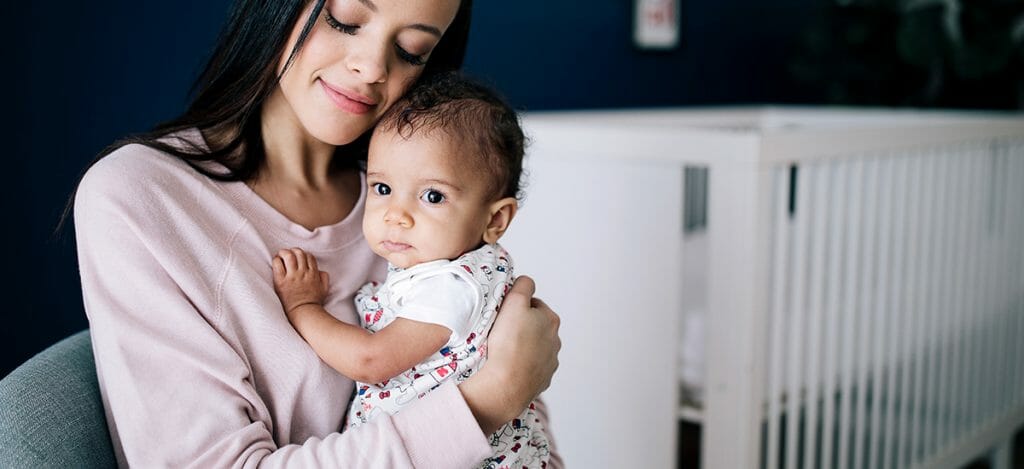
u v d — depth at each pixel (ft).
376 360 2.82
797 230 5.57
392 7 2.85
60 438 2.74
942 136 6.53
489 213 3.20
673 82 10.56
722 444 5.44
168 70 6.33
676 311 5.62
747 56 11.64
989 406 7.92
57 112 5.83
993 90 10.11
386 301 3.07
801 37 11.77
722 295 5.30
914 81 10.57
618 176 5.76
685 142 5.35
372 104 3.00
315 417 2.95
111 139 6.10
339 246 3.19
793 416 5.81
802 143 5.35
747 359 5.25
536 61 8.86
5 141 5.63
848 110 10.19
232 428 2.66
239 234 2.92
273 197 3.14
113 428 2.93
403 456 2.59
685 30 10.57
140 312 2.67
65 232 5.99
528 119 7.01
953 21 9.55
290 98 3.00
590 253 6.01
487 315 3.02
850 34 10.32
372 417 2.99
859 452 6.48
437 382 2.95
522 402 2.85
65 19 5.79
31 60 5.68
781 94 12.30
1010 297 8.00
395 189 3.05
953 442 7.36
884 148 5.99
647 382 5.86
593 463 6.26
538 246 6.29
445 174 3.00
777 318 5.53
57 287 6.02
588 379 6.17
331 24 2.86
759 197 5.11
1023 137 7.57
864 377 6.31
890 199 6.19
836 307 5.99
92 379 3.06
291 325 2.93
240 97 2.98
